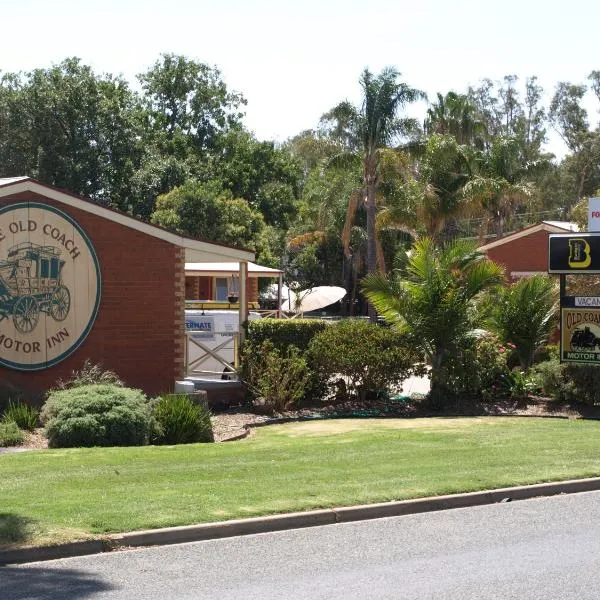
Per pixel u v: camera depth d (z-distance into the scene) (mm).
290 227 63125
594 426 17016
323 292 34750
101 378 17000
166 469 11500
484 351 20734
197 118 67500
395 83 39781
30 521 8688
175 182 54938
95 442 14164
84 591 7070
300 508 9594
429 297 19859
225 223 49812
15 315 17734
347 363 19734
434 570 7703
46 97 50062
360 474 11469
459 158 46312
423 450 13609
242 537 8883
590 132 72375
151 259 18922
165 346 19062
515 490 10945
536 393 20859
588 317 19812
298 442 14844
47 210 18000
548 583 7305
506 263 34125
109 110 51750
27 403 17547
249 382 19625
